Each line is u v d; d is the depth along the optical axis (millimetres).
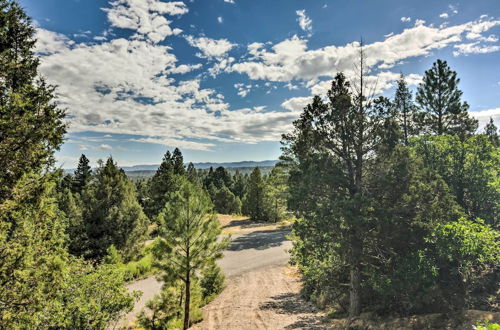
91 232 24984
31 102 7543
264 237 36625
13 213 6879
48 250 8109
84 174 58125
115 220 25969
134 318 14562
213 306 16578
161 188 41906
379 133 12203
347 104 12383
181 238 12992
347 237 10969
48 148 7574
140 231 28109
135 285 20266
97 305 9359
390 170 11859
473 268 10500
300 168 13750
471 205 13172
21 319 6766
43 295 7492
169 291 13336
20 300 6684
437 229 9969
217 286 19078
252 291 18828
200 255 13227
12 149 6582
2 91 7363
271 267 24391
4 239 6820
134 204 28688
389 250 10719
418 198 10734
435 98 25703
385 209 10641
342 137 12508
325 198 12430
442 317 9461
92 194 26484
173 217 12922
